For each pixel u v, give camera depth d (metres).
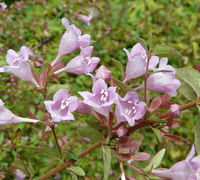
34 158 0.27
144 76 0.12
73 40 0.13
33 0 0.41
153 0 0.55
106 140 0.11
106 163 0.11
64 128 0.29
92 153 0.30
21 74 0.12
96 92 0.11
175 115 0.11
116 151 0.11
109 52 0.42
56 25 0.32
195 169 0.10
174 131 0.39
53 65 0.13
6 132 0.26
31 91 0.30
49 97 0.11
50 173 0.12
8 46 0.30
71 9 0.34
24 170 0.12
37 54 0.28
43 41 0.30
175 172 0.10
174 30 0.50
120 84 0.11
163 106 0.12
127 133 0.12
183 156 0.34
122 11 0.49
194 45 0.48
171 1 0.56
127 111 0.11
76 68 0.12
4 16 0.35
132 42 0.13
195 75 0.13
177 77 0.13
